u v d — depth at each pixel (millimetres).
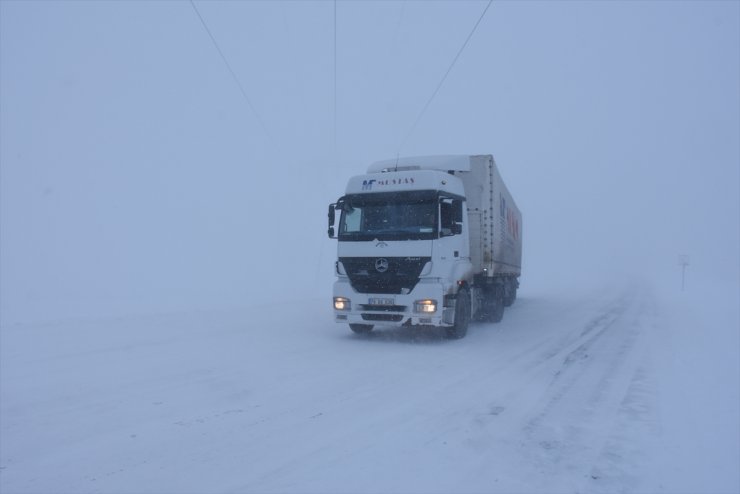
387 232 11383
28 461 5074
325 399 7098
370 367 9117
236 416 6359
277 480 4672
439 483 4656
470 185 13406
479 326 14852
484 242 13445
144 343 10719
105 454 5234
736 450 5465
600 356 10406
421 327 14234
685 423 6289
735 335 13148
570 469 5004
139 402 6848
